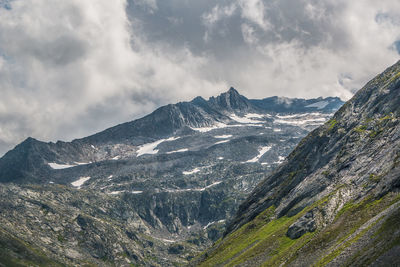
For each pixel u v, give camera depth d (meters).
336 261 139.75
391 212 144.00
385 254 115.88
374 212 167.00
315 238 180.38
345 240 154.12
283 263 181.25
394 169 187.25
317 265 149.38
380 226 139.25
